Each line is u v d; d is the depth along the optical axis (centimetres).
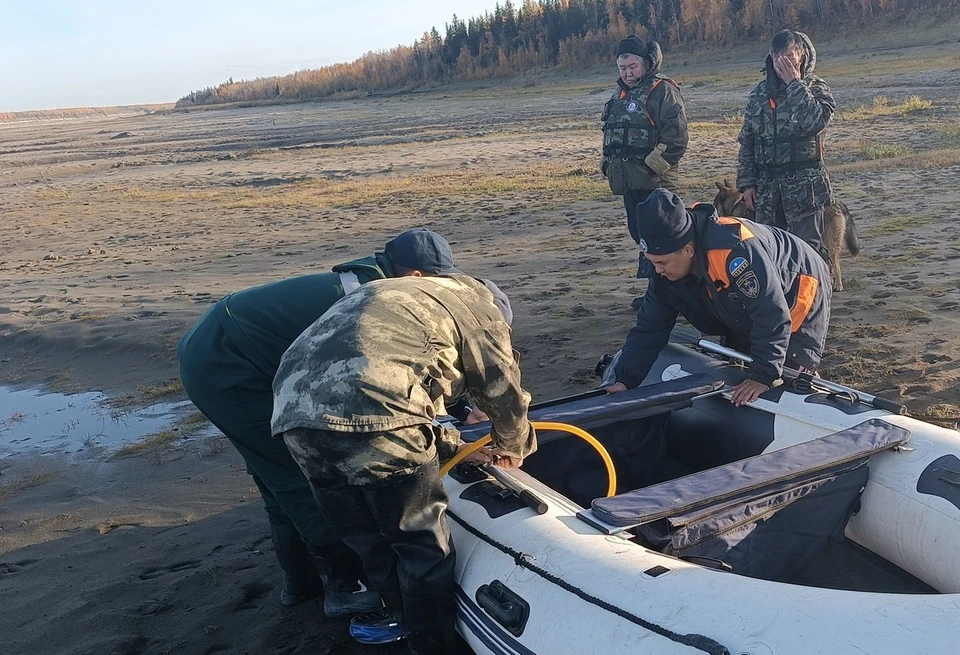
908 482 309
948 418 460
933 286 696
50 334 865
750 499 291
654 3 7281
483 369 280
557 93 5019
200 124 6238
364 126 4109
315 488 275
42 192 2438
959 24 5000
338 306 279
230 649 354
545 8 8631
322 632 361
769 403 368
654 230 347
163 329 834
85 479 551
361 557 290
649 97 643
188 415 646
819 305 393
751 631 213
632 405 361
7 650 366
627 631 232
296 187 2019
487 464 320
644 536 279
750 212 635
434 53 9588
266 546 437
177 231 1529
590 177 1620
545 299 806
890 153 1445
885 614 208
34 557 450
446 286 291
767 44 6069
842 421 341
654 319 394
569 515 288
